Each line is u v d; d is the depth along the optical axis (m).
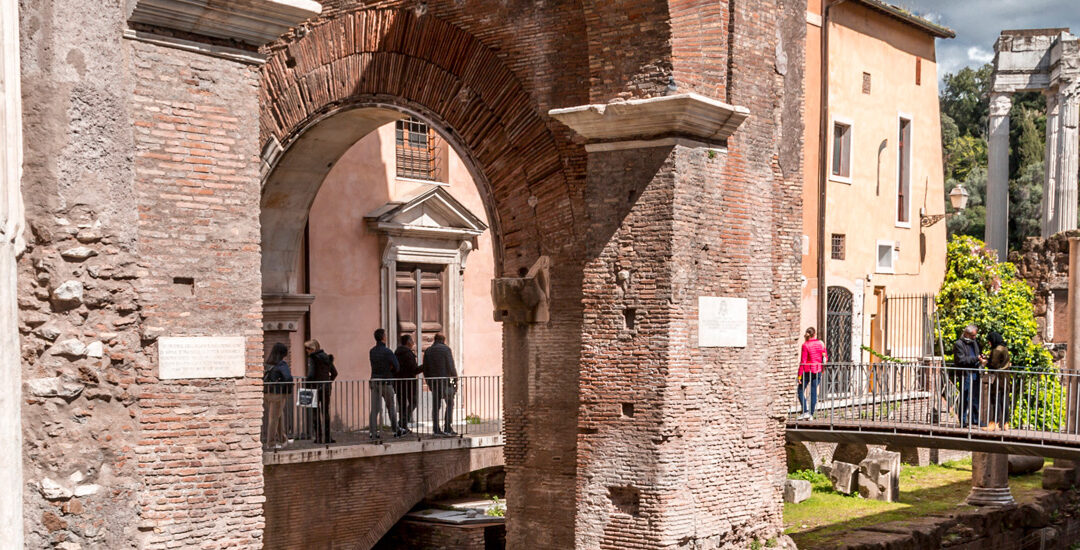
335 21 17.41
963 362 19.22
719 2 14.85
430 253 25.59
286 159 19.56
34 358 8.81
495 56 16.95
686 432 14.59
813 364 20.80
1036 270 32.28
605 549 14.73
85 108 8.93
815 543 18.56
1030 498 23.58
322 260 23.25
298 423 19.44
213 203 9.77
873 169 29.62
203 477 9.66
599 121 14.66
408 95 17.61
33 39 8.71
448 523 20.58
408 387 21.44
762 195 15.80
